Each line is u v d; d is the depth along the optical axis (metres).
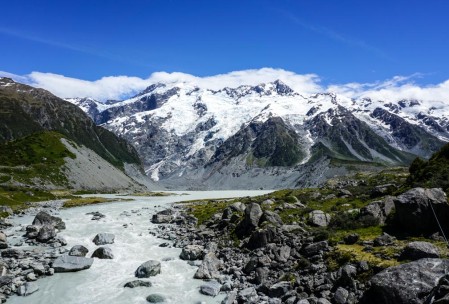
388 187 70.44
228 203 100.56
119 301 37.59
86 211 101.12
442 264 29.59
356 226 49.66
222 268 46.66
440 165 59.34
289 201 77.25
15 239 60.84
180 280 43.50
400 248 38.19
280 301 35.12
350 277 34.50
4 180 160.88
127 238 63.72
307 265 40.97
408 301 28.09
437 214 41.81
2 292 38.84
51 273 44.72
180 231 68.12
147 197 185.38
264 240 50.00
